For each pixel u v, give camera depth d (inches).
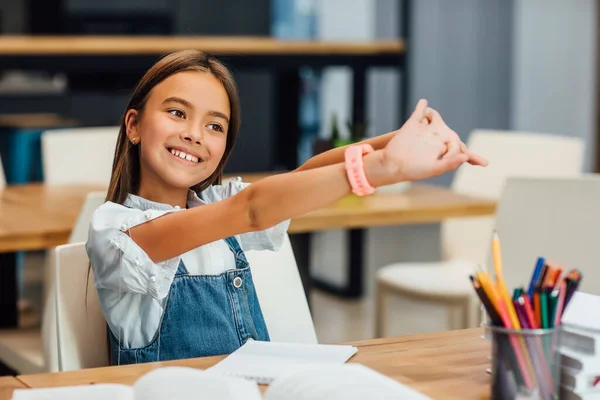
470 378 54.7
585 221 99.3
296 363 57.6
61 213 113.1
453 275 132.3
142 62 186.2
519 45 282.4
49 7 278.2
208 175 68.0
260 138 241.8
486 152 148.0
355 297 199.3
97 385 48.5
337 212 117.3
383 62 202.2
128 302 65.3
